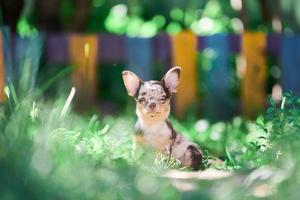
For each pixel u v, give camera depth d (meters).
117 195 4.30
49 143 5.32
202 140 8.43
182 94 10.79
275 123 6.15
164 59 10.86
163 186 4.52
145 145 6.17
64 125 6.40
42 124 5.96
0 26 9.33
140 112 6.21
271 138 6.09
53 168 4.55
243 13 11.95
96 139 6.14
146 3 15.08
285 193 4.40
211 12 14.49
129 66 10.87
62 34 10.98
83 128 6.86
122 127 8.23
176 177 5.25
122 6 14.94
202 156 6.34
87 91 10.67
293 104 6.48
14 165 4.44
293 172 4.68
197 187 4.77
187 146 6.22
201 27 14.10
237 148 7.16
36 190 4.15
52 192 4.16
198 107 10.89
